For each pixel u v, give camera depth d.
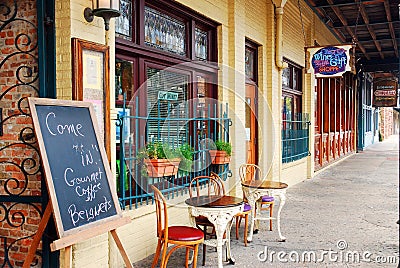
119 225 3.08
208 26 5.77
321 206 6.90
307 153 10.35
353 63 8.88
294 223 5.73
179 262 4.17
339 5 9.62
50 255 3.23
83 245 3.24
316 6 9.88
